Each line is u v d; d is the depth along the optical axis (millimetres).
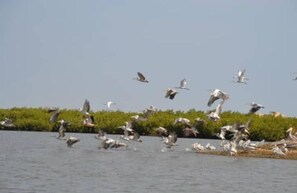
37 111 129875
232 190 57906
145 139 109812
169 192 55688
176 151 89062
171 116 114500
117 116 120500
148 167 70938
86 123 59219
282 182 62938
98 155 82062
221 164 75125
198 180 62625
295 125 110188
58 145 95875
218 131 109562
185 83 56031
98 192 54438
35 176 61781
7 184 56875
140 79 56906
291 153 84375
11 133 120125
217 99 53188
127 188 56812
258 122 109938
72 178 61188
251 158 81062
